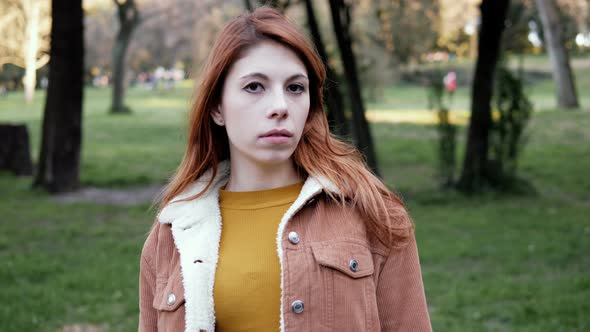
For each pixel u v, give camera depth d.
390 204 1.72
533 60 46.53
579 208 9.61
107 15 40.19
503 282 5.85
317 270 1.58
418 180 12.62
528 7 24.97
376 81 27.14
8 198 10.71
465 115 25.72
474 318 4.98
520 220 8.70
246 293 1.61
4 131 13.57
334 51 12.09
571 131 19.78
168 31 40.31
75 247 7.51
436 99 11.43
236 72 1.63
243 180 1.75
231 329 1.62
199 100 1.72
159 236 1.80
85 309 5.32
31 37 34.28
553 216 9.00
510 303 5.33
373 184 1.70
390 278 1.67
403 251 1.68
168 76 53.53
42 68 41.44
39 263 6.65
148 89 54.78
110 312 5.20
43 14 34.28
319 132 1.76
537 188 11.59
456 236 7.83
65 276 6.18
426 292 5.66
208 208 1.73
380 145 18.59
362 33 19.20
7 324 4.91
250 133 1.61
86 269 6.47
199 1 35.38
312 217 1.67
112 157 16.75
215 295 1.63
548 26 26.22
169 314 1.66
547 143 17.91
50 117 11.19
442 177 11.50
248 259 1.64
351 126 10.77
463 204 10.07
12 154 13.65
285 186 1.73
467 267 6.49
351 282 1.58
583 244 7.30
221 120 1.74
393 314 1.67
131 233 8.27
